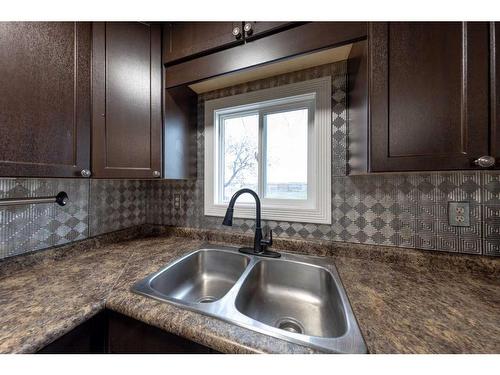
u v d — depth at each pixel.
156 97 1.14
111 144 0.98
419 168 0.65
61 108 0.81
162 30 1.16
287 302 0.93
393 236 0.96
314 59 1.02
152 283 0.78
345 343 0.45
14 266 0.84
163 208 1.51
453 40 0.63
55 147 0.79
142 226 1.48
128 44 1.04
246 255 1.05
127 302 0.61
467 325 0.51
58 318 0.53
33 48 0.73
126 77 1.03
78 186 1.14
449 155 0.62
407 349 0.44
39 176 0.74
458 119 0.62
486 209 0.84
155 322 0.55
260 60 0.95
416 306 0.60
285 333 0.48
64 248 1.02
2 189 0.85
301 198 1.20
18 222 0.90
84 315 0.56
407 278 0.78
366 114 0.73
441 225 0.89
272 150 1.28
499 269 0.79
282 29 0.91
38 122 0.74
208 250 1.15
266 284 0.99
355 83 0.90
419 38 0.66
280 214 1.17
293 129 1.23
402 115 0.67
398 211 0.95
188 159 1.34
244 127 1.37
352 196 1.02
